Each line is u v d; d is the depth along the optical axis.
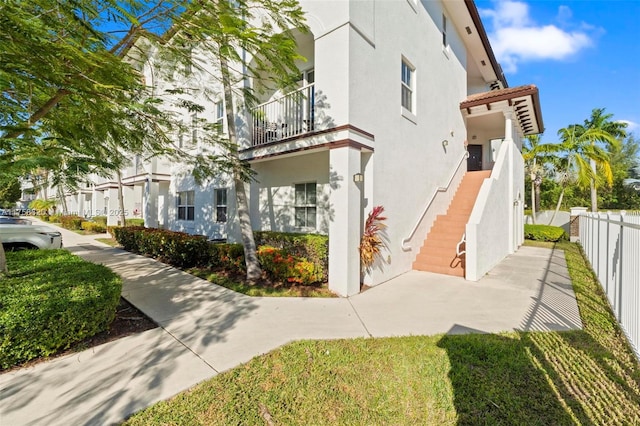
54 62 3.11
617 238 5.30
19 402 2.85
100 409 2.77
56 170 4.83
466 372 3.46
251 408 2.85
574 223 16.03
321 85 6.79
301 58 5.03
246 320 4.93
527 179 21.78
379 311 5.44
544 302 5.96
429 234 9.97
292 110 8.34
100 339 4.21
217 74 8.58
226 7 4.37
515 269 9.01
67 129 4.56
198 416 2.72
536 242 15.99
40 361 3.59
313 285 6.91
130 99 4.66
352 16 6.39
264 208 9.76
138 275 7.97
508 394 3.07
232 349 3.93
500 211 10.27
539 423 2.67
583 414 2.77
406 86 8.96
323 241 7.04
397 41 8.20
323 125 6.76
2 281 4.66
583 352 3.90
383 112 7.55
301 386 3.20
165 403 2.87
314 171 8.44
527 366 3.56
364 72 6.80
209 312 5.27
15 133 3.88
